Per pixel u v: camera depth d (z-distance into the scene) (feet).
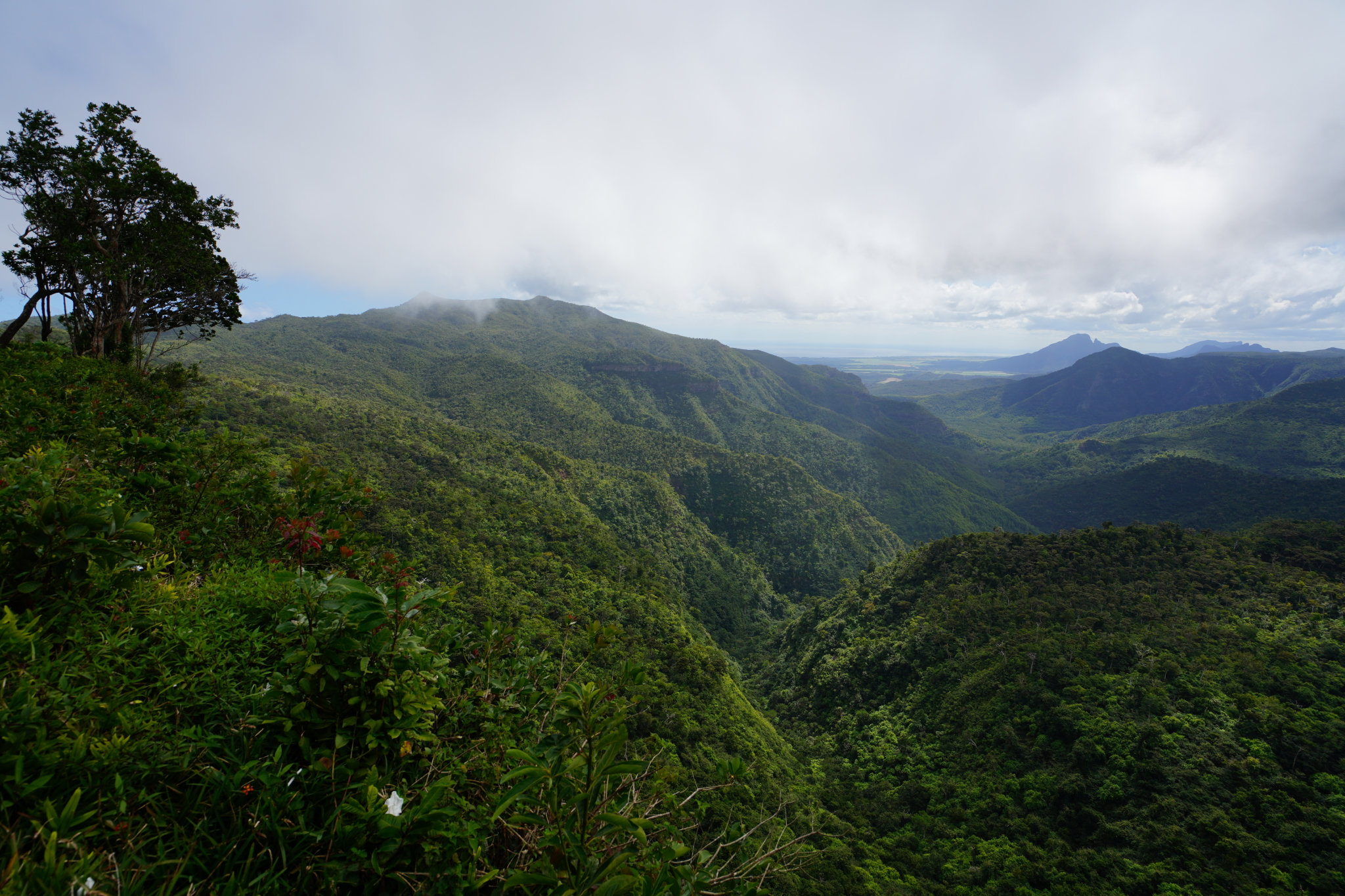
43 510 7.39
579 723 6.67
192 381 59.16
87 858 4.79
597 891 5.44
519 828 7.64
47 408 17.84
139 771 5.85
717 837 9.00
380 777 7.05
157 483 13.93
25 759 5.22
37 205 52.31
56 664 6.46
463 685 9.90
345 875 5.82
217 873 5.65
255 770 6.14
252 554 12.75
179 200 58.75
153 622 7.76
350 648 7.07
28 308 54.24
